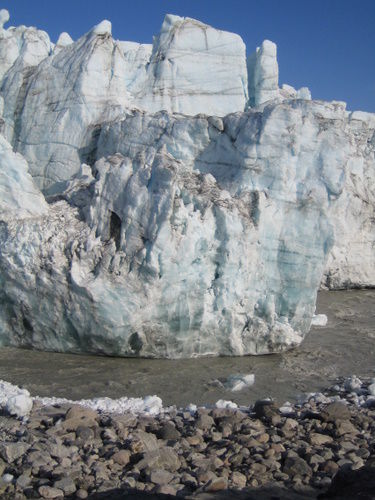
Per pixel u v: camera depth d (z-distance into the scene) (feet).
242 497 16.89
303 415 25.30
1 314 38.88
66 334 37.68
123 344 36.88
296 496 17.19
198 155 45.47
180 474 18.58
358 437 22.62
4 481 17.76
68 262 37.06
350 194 61.67
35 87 57.82
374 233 68.23
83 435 21.40
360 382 32.53
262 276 39.47
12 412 24.40
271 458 19.95
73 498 16.87
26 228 38.27
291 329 39.93
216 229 37.50
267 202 39.55
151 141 47.50
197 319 37.52
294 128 40.55
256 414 25.02
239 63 60.44
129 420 23.47
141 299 35.86
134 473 18.49
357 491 16.19
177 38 59.93
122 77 56.70
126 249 36.52
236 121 43.52
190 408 26.84
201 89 59.47
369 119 74.13
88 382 32.78
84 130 53.83
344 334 45.60
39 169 54.90
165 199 35.65
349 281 67.41
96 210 38.70
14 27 68.03
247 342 39.22
